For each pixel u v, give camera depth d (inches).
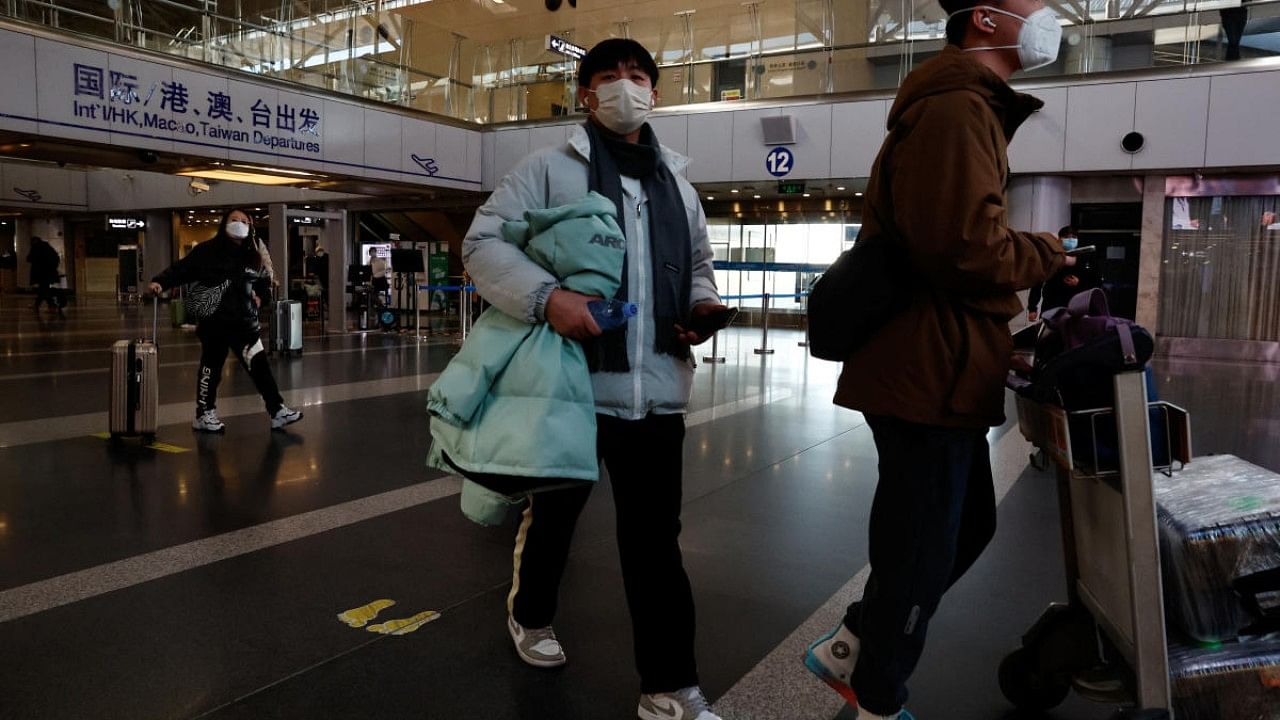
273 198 892.6
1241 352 528.1
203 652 102.9
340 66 623.8
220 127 538.0
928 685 97.7
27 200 1023.6
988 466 78.3
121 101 487.2
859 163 596.7
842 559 140.4
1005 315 69.7
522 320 81.2
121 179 1051.3
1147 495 67.1
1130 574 67.8
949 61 67.9
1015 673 89.7
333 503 171.2
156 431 231.8
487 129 733.3
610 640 108.1
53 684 94.3
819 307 71.1
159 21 510.6
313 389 330.0
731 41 639.1
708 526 158.6
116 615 113.9
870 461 214.7
